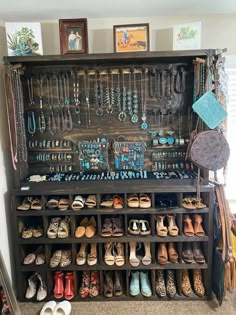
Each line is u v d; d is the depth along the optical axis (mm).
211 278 2236
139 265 2217
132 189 2164
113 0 1960
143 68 2324
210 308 2141
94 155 2424
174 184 2180
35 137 2445
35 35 2111
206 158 2086
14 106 2109
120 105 2396
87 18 2328
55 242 2211
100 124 2434
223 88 2088
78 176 2342
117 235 2189
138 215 2369
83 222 2352
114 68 2326
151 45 2385
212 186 2143
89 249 2344
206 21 2348
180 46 2164
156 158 2445
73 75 2354
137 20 2361
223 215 2135
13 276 2324
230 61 2412
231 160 2592
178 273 2260
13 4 1974
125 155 2422
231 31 2355
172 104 2396
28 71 2346
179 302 2211
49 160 2457
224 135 2135
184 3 2059
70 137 2449
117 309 2160
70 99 2398
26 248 2346
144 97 2387
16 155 2143
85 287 2264
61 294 2230
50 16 2256
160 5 2084
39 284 2324
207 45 2381
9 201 2283
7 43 2100
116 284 2264
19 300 2266
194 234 2188
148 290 2238
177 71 2342
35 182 2215
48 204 2186
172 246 2277
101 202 2199
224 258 2076
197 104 2035
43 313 2094
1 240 2156
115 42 2180
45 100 2398
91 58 2062
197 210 2164
